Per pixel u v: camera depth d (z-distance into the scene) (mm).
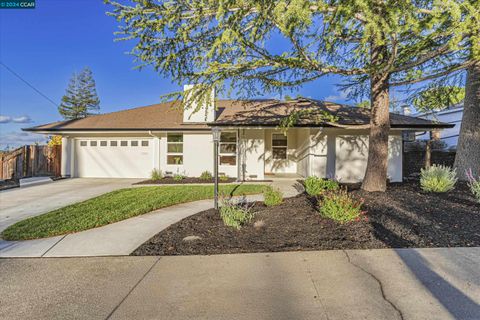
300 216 5484
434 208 5449
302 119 11125
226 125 11250
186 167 13609
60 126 13711
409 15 4227
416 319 2328
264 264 3457
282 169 15914
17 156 14266
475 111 7988
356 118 11781
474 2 4023
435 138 16672
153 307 2604
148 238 4695
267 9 4590
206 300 2699
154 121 14047
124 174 14180
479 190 5656
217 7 5062
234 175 13234
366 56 7320
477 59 4996
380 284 2898
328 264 3395
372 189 7297
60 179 13578
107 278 3215
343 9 4230
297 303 2609
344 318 2369
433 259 3441
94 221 5738
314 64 5941
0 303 2727
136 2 5316
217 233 4773
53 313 2547
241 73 6367
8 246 4352
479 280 2930
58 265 3605
